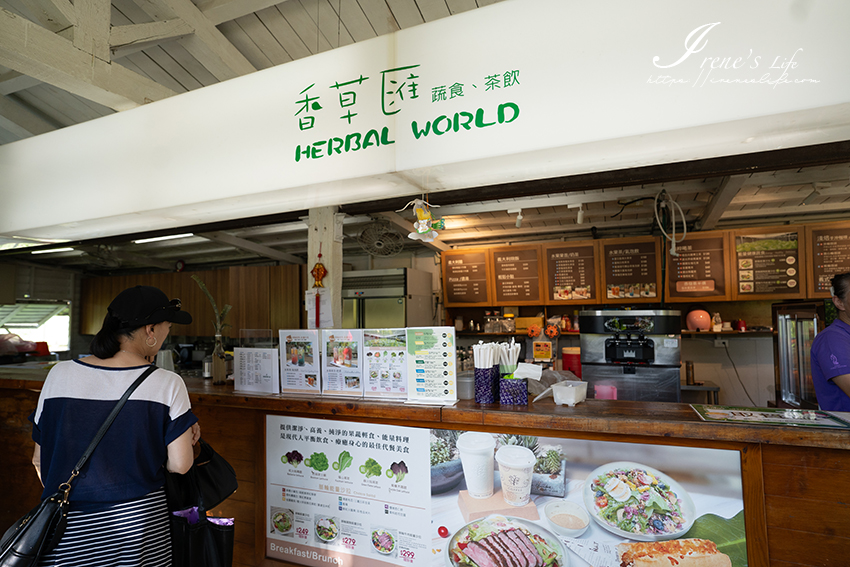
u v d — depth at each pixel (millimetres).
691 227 4887
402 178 1992
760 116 1412
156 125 2436
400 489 2090
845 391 2029
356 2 2676
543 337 3863
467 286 5324
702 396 4895
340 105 2004
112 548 1382
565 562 1851
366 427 2162
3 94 3494
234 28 2980
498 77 1729
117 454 1417
